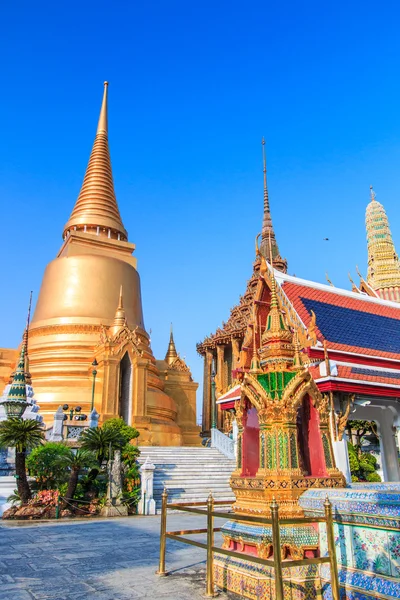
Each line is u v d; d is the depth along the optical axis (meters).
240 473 8.86
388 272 64.62
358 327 21.22
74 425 27.12
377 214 68.62
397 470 22.89
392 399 19.78
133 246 49.59
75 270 43.88
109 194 51.97
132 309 45.28
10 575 9.16
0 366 40.41
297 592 6.93
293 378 8.54
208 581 7.68
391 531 6.21
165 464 28.53
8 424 20.81
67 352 39.19
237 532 8.11
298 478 7.88
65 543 13.06
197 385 47.44
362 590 6.38
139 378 38.34
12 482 22.12
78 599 7.45
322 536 7.33
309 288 21.80
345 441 17.53
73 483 20.98
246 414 9.32
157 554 11.29
